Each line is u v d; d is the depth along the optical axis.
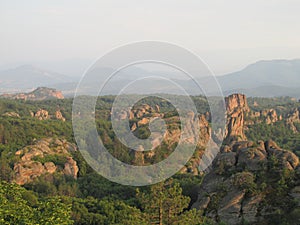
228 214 30.67
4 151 77.38
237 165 35.28
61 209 21.98
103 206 43.03
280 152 35.19
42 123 102.94
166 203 25.27
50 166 64.06
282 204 29.92
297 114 129.88
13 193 24.20
